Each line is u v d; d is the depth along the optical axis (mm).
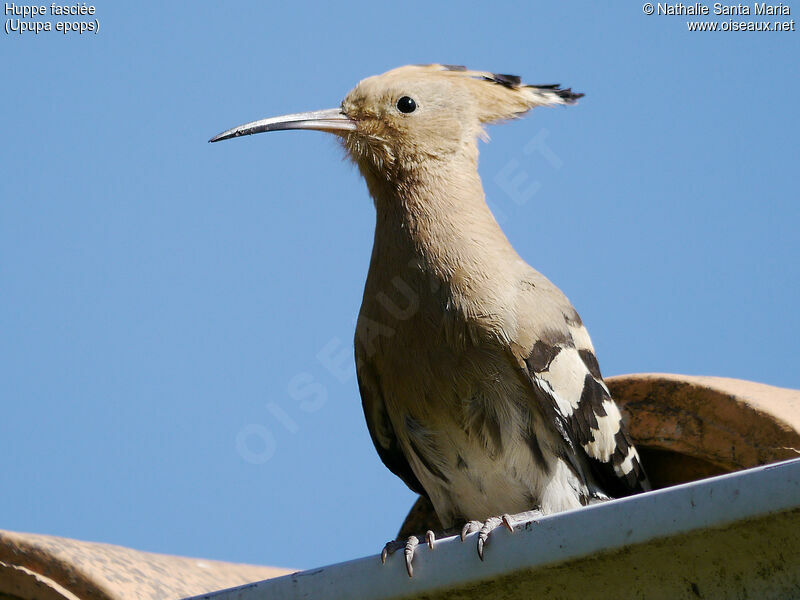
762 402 7832
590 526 5711
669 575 5609
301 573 6363
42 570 7441
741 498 5316
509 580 5996
